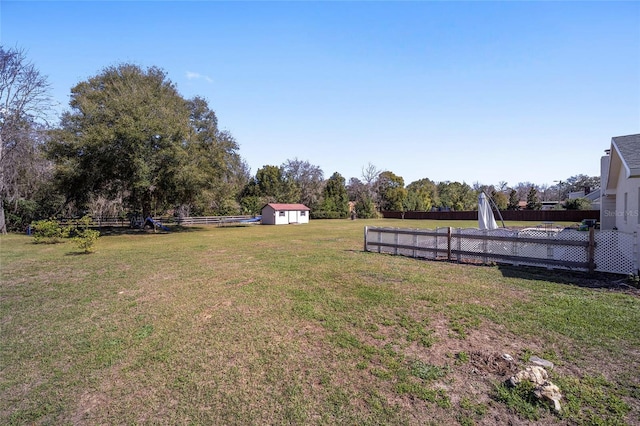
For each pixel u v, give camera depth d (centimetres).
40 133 2156
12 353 406
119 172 2120
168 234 2216
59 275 852
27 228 2277
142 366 365
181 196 2553
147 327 478
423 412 271
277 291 643
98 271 898
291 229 2662
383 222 3775
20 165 2138
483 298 561
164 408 290
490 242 879
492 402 279
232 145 3262
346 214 5056
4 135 2073
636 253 660
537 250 800
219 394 307
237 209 4097
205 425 266
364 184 5725
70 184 2191
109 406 296
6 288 722
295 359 368
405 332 429
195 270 888
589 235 717
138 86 2431
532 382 292
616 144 930
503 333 414
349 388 309
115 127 1922
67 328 484
